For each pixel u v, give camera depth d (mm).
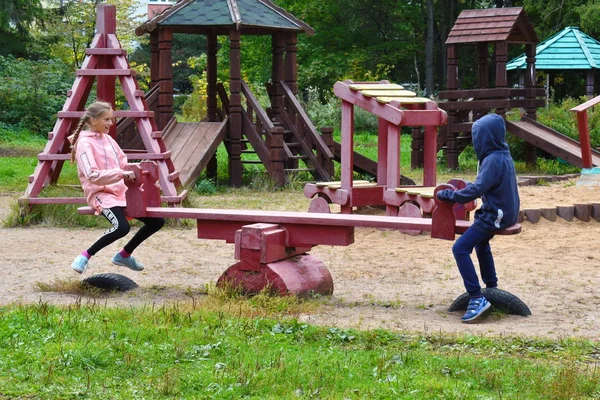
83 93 15414
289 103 22375
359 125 44469
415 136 26062
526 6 48188
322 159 21766
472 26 25547
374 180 22141
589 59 37562
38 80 41125
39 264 10867
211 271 10500
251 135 21312
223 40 48562
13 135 38156
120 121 21188
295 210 16344
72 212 14641
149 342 6418
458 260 7836
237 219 8719
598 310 8352
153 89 22047
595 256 11555
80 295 8789
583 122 17625
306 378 5547
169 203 14711
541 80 47250
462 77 55844
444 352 6465
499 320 7863
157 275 10180
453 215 7895
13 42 44156
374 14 54219
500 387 5504
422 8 55531
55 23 45281
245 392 5285
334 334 6848
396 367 5898
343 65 51000
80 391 5234
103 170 8805
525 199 15945
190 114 44531
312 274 8773
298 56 52812
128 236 13328
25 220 14508
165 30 21062
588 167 17875
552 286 9602
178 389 5316
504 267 10797
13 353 6016
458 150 25891
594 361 6320
